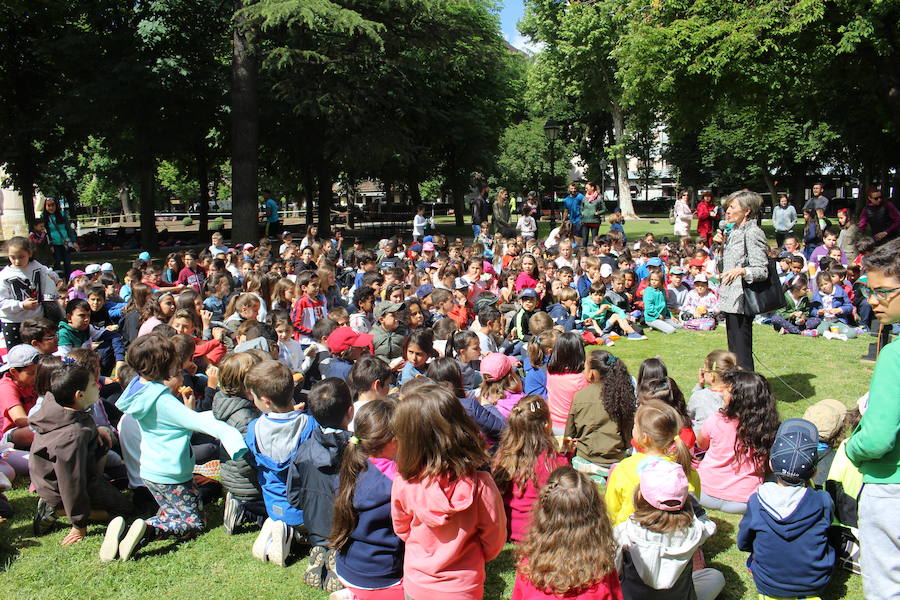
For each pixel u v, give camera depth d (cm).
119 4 2225
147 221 2489
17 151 2233
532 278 1070
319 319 815
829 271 1071
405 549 335
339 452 415
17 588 414
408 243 2530
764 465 470
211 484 542
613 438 513
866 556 328
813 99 2014
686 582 348
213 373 607
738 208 682
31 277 761
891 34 1503
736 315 698
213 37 2338
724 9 1628
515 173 5062
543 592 308
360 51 2183
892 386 305
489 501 311
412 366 648
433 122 3161
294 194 4609
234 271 1238
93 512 497
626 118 3941
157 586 418
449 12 2216
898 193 2177
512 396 559
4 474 522
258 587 417
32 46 2170
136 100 2223
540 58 4000
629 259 1254
